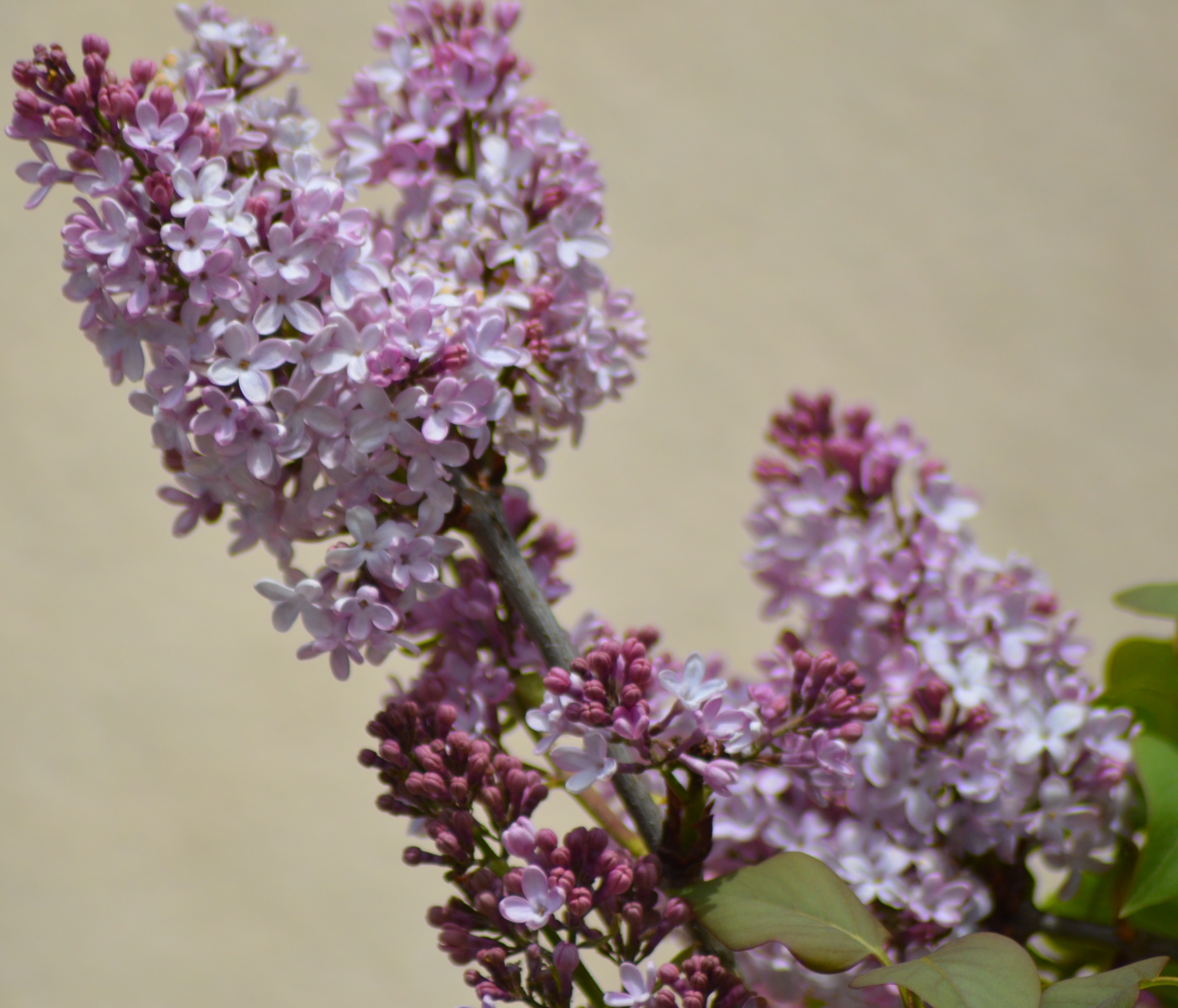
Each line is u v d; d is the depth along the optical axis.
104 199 1.12
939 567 1.21
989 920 1.20
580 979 1.14
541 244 1.17
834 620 1.21
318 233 1.13
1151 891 1.18
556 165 1.19
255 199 1.13
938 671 1.19
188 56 1.17
